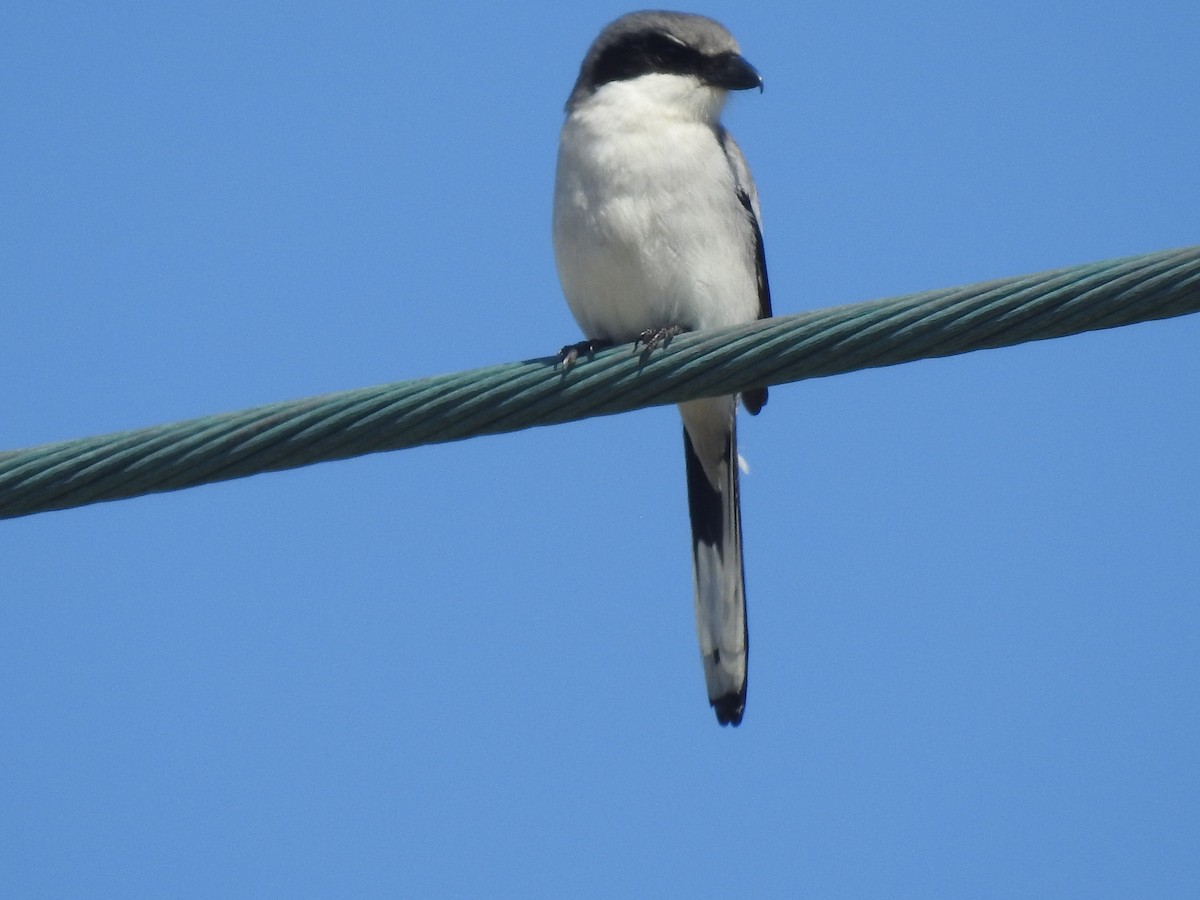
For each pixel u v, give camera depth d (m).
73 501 8.98
